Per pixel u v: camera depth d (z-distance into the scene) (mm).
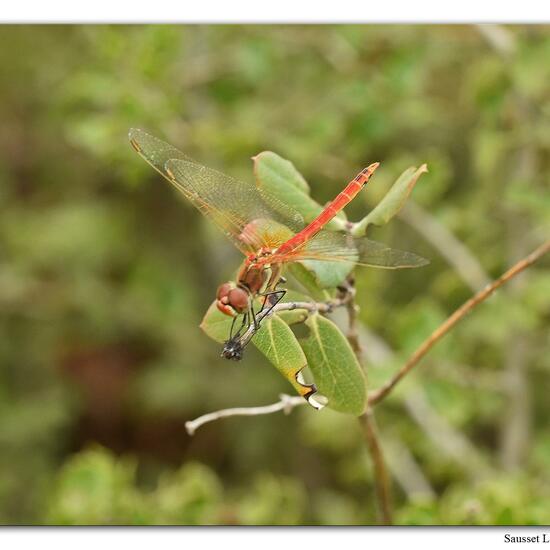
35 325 1058
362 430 498
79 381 1053
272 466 979
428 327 616
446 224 672
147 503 588
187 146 712
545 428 787
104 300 1027
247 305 476
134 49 687
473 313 684
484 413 728
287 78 824
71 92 715
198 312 1024
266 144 696
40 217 1066
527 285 664
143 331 1053
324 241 475
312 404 469
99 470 581
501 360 739
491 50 741
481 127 708
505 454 680
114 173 1000
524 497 559
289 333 469
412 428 690
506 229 728
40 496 965
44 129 1061
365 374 481
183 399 992
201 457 1033
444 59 806
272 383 990
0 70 1046
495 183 713
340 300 481
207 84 764
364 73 713
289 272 484
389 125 706
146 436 1053
